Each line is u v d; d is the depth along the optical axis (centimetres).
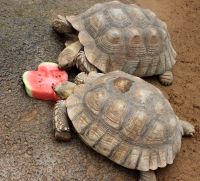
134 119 130
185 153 150
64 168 132
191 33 214
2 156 132
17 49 166
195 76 186
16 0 190
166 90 174
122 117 130
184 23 221
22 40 170
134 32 159
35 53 167
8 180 126
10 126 141
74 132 142
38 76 154
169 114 137
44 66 158
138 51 160
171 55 175
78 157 136
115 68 157
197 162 148
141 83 141
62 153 136
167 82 174
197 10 232
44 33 177
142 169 128
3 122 141
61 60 159
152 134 130
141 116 130
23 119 144
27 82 149
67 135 137
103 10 164
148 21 167
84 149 138
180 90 176
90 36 159
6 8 183
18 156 133
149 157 129
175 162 145
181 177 141
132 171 137
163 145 132
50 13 190
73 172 132
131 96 134
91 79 145
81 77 148
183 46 204
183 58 195
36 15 185
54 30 179
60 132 135
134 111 131
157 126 131
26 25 178
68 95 145
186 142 154
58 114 138
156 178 138
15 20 179
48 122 144
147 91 136
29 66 162
